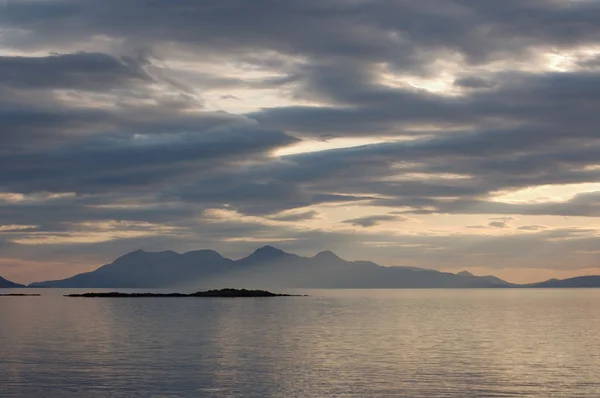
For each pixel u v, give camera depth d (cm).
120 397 3988
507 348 6331
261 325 9262
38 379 4541
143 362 5328
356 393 4097
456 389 4206
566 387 4266
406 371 4875
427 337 7444
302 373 4788
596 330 8512
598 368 5031
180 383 4403
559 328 8875
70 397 3994
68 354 5834
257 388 4244
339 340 7088
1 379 4538
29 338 7300
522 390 4172
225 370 4925
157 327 8888
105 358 5566
